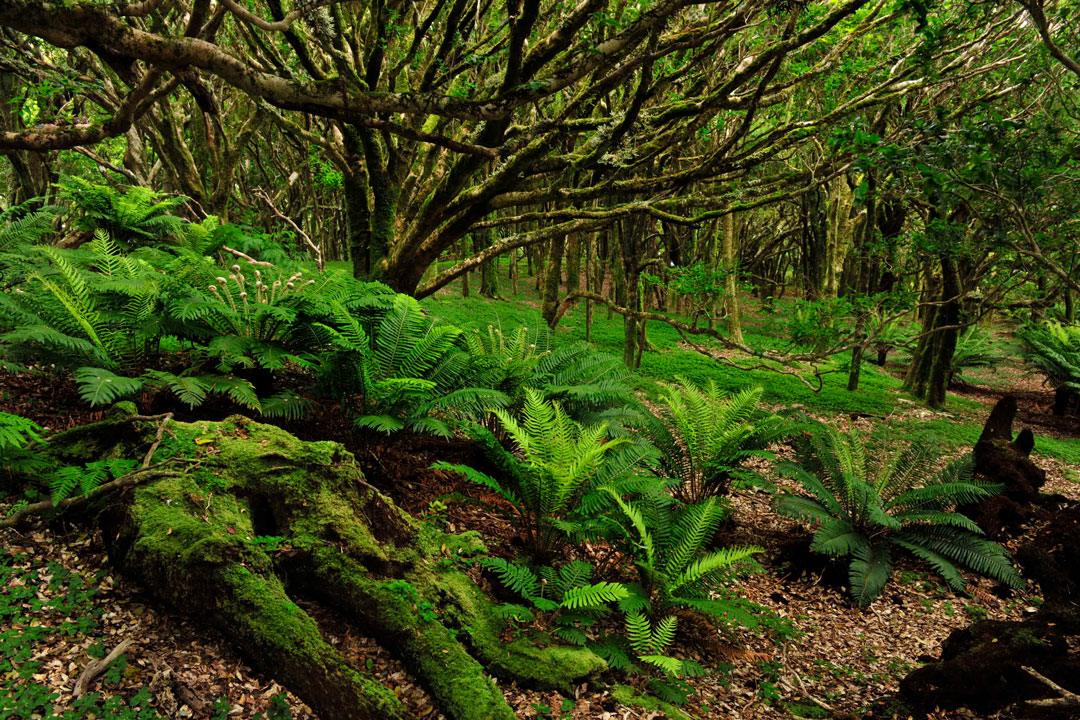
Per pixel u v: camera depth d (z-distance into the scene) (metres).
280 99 2.46
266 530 3.52
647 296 19.38
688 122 6.84
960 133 5.64
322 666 2.82
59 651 2.60
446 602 3.55
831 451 6.75
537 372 6.57
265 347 4.54
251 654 2.81
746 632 4.70
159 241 7.22
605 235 19.27
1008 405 7.57
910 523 6.32
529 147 5.79
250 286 5.12
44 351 4.07
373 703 2.84
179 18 8.95
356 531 3.52
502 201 6.55
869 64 8.28
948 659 3.83
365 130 6.61
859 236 16.16
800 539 6.19
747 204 6.79
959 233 8.91
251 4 7.31
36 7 1.86
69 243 7.02
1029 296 15.58
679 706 3.55
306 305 4.88
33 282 4.41
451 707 2.98
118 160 14.22
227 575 2.91
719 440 6.12
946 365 12.95
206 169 9.98
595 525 4.34
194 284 4.96
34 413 4.19
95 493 3.25
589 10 4.00
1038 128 5.64
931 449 6.68
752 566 4.65
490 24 7.76
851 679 4.26
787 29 5.14
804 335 9.99
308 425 4.91
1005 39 7.95
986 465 7.25
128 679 2.56
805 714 3.73
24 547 3.10
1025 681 3.42
